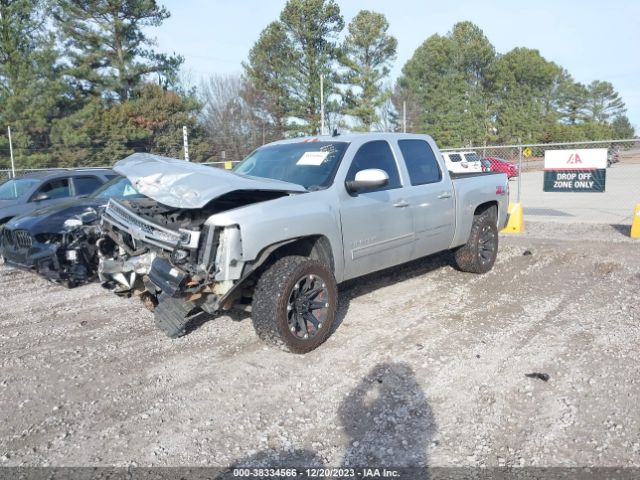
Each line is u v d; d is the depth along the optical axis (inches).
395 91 2431.1
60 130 1405.0
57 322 242.5
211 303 182.5
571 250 354.0
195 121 1704.0
